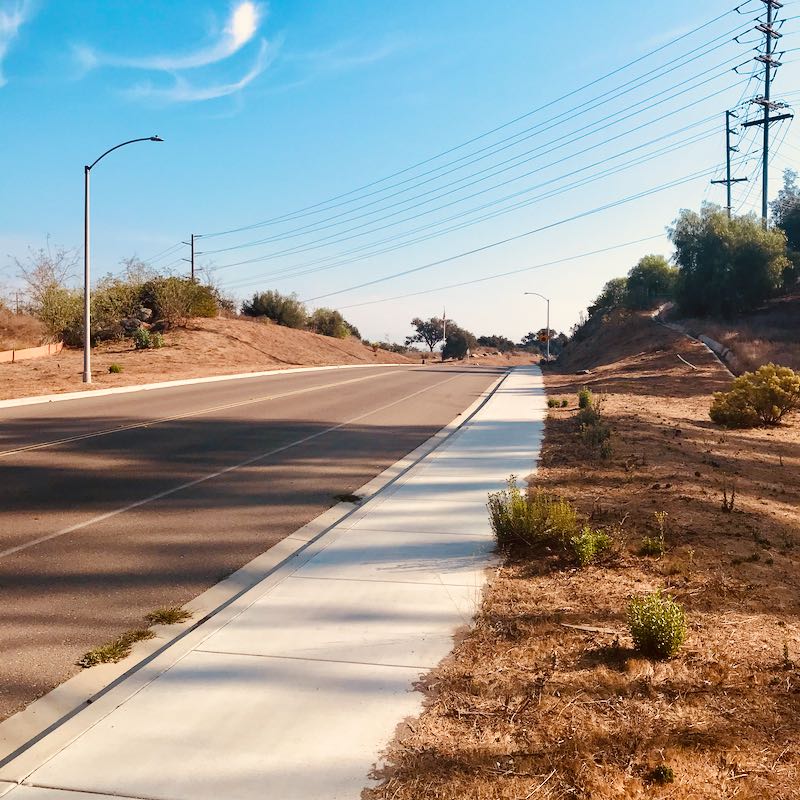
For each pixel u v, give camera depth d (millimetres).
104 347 43125
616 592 6371
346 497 10539
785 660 4930
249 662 5109
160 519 9219
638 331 49344
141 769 3842
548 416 19500
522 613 5941
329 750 3988
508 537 7832
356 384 31250
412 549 7848
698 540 7824
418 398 25625
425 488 10875
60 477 11516
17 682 4941
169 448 14312
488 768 3783
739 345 33312
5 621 5996
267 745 4047
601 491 10148
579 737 4047
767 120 50625
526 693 4586
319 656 5199
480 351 106438
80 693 4793
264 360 45000
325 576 6980
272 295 67438
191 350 42938
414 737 4105
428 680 4809
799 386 18016
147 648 5480
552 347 99375
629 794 3539
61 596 6570
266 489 11031
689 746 3934
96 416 18766
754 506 9469
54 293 44125
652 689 4609
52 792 3658
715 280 46781
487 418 19359
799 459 13859
